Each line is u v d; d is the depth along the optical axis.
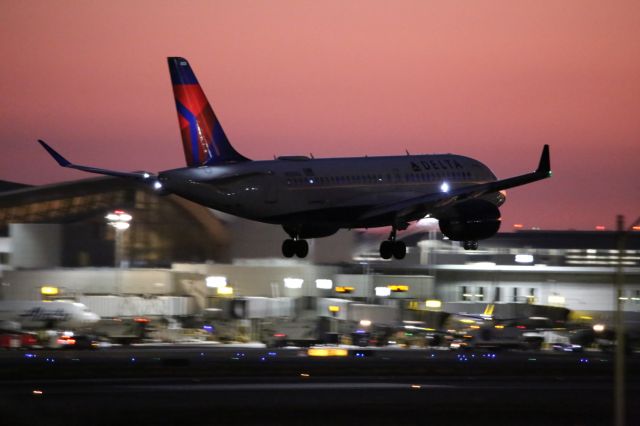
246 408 169.50
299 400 178.88
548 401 185.25
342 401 178.75
